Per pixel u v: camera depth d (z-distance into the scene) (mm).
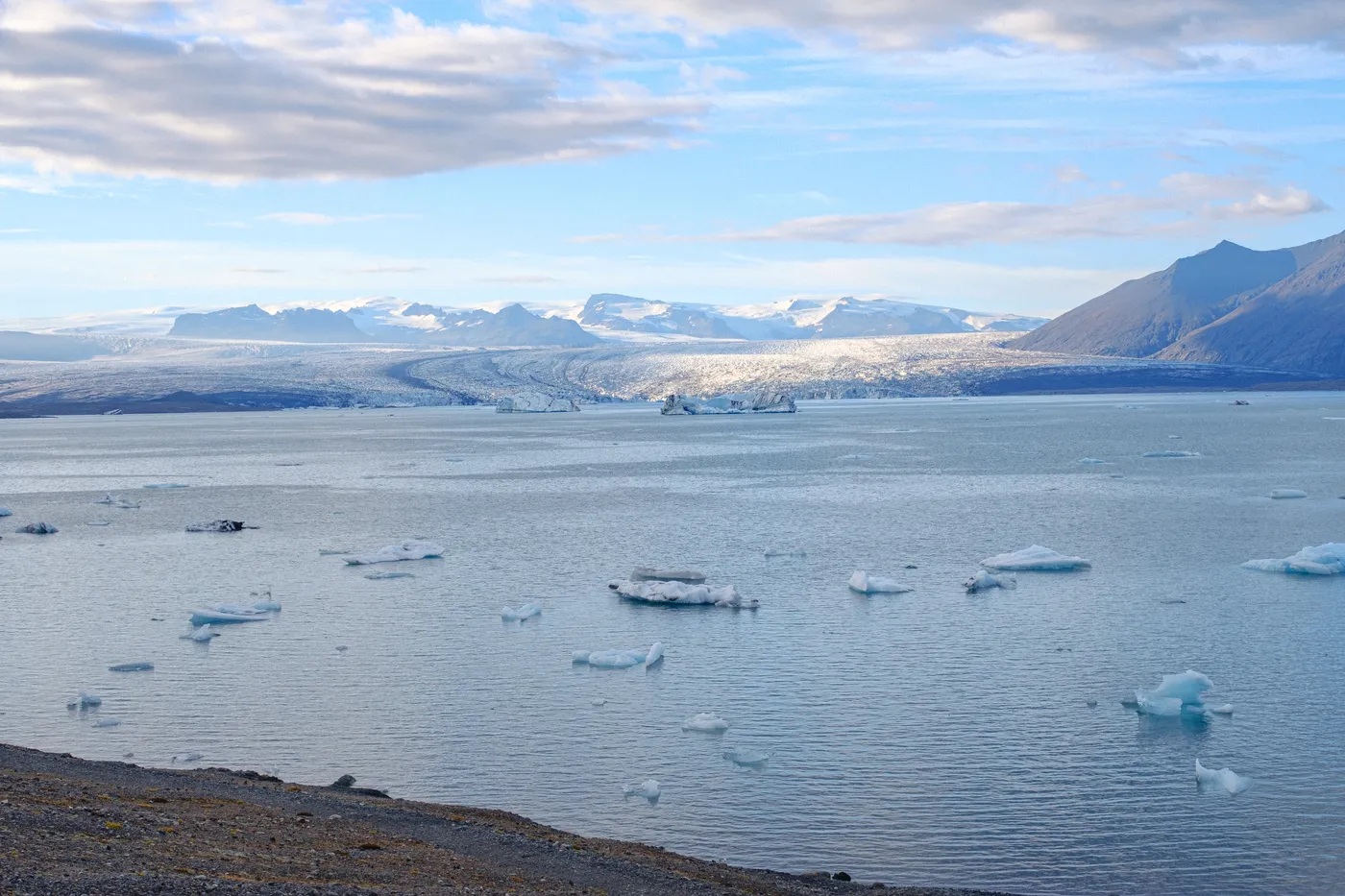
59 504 111750
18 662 47406
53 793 22938
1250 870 28188
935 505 100312
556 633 52156
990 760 35406
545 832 26844
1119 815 31297
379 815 25891
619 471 141875
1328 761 35062
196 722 39281
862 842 29750
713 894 22297
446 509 103125
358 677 44781
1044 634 50969
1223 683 43062
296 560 74438
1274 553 72500
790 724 38844
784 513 96062
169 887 16578
